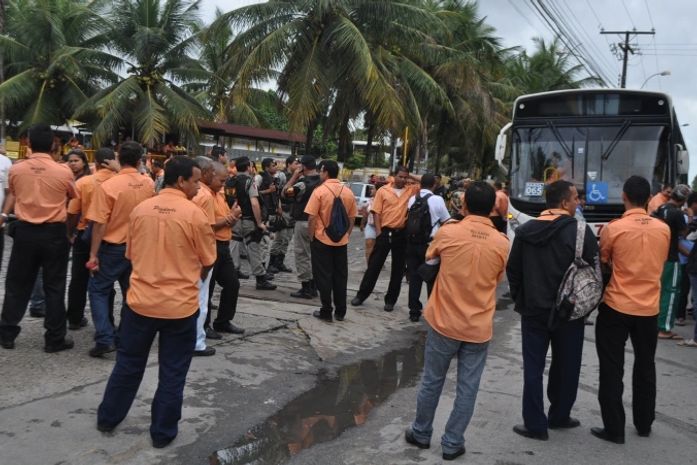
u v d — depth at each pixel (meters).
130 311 4.08
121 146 5.59
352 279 11.41
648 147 10.29
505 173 11.84
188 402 4.90
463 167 46.53
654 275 4.72
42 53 25.53
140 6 24.86
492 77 32.31
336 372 6.04
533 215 10.62
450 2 31.28
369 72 19.22
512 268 4.66
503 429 4.83
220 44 28.62
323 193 7.48
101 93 23.98
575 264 4.45
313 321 7.60
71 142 15.75
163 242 4.02
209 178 6.20
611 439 4.71
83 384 4.97
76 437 4.12
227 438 4.36
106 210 5.41
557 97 10.76
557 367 4.80
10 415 4.35
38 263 5.65
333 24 20.11
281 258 10.84
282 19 20.83
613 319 4.72
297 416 4.88
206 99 31.02
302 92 19.98
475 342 4.14
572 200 4.59
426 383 4.32
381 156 45.88
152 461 3.93
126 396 4.18
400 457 4.25
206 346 6.25
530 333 4.64
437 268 4.29
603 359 4.76
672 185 10.25
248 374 5.66
